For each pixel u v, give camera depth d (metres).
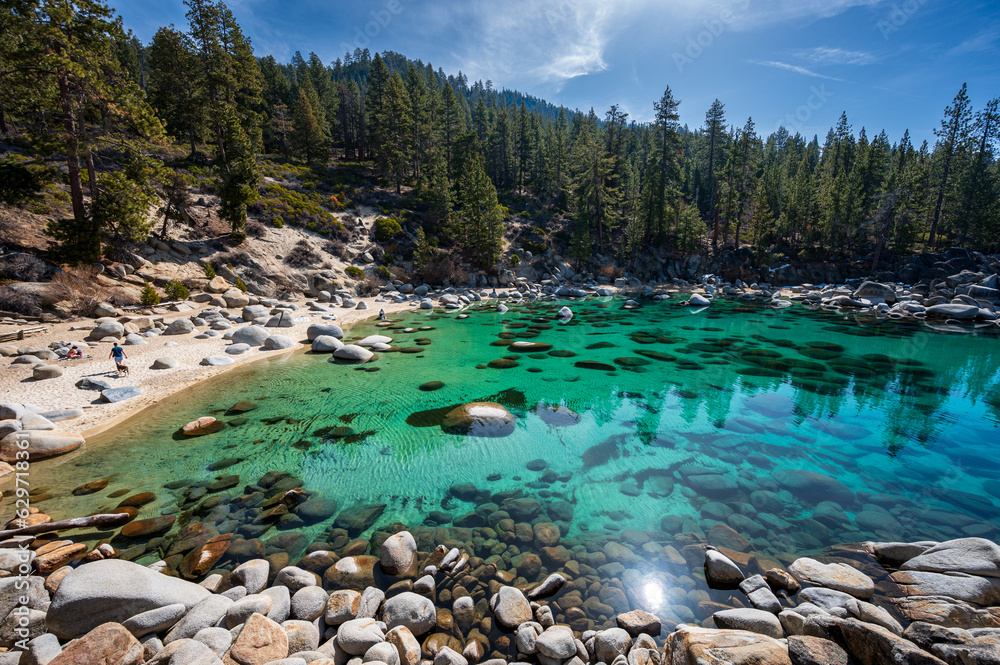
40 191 23.25
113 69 24.48
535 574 6.09
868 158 55.72
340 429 11.40
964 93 49.47
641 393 14.43
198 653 4.30
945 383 15.43
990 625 4.93
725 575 5.92
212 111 44.53
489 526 7.28
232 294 27.38
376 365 17.52
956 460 9.91
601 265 56.88
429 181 66.50
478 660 4.64
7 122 33.12
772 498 8.26
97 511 7.60
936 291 37.09
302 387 14.70
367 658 4.42
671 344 21.80
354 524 7.32
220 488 8.49
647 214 57.00
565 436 11.11
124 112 24.06
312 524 7.33
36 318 18.62
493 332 24.86
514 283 50.19
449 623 5.15
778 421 12.16
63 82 21.98
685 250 58.22
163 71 45.25
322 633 5.05
